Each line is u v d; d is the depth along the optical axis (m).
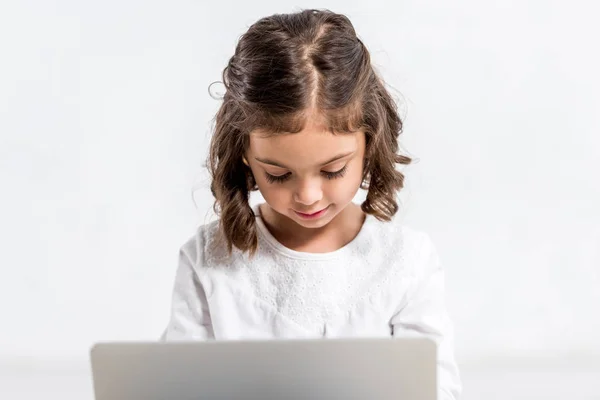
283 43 1.08
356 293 1.31
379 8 1.98
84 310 2.28
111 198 2.19
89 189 2.19
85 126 2.14
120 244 2.23
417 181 2.10
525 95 2.04
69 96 2.12
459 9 1.98
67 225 2.23
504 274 2.18
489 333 2.22
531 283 2.19
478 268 2.18
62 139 2.16
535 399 2.08
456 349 2.23
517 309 2.21
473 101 2.04
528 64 2.02
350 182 1.11
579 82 2.03
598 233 2.14
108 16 2.05
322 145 1.04
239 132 1.18
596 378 2.16
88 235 2.23
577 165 2.10
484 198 2.13
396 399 0.83
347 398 0.83
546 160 2.10
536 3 1.98
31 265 2.26
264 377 0.83
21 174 2.20
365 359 0.82
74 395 2.19
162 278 2.24
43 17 2.07
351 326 1.30
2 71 2.12
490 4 1.98
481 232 2.15
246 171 1.28
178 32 2.04
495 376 2.18
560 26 2.00
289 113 1.02
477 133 2.07
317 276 1.31
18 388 2.22
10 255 2.26
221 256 1.34
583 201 2.13
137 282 2.25
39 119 2.15
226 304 1.31
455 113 2.05
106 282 2.26
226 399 0.84
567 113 2.06
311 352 0.82
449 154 2.08
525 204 2.13
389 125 1.28
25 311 2.29
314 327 1.30
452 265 2.18
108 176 2.18
